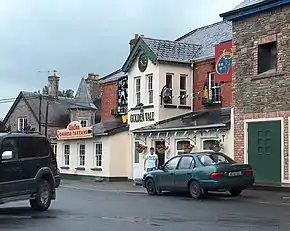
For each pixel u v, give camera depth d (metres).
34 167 14.10
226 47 23.50
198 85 28.70
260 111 20.78
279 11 20.11
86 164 33.81
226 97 26.56
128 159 31.39
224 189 17.45
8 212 14.02
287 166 19.53
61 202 17.00
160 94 28.44
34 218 12.59
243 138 21.47
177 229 10.50
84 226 11.08
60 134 36.44
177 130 25.58
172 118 28.36
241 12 21.52
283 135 19.75
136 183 27.72
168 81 28.88
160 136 27.41
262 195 18.00
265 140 20.53
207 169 17.28
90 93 46.88
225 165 17.30
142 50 29.75
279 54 20.05
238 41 21.94
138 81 30.59
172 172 18.84
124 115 31.94
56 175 15.17
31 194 13.90
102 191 22.95
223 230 10.26
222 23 32.44
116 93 35.22
